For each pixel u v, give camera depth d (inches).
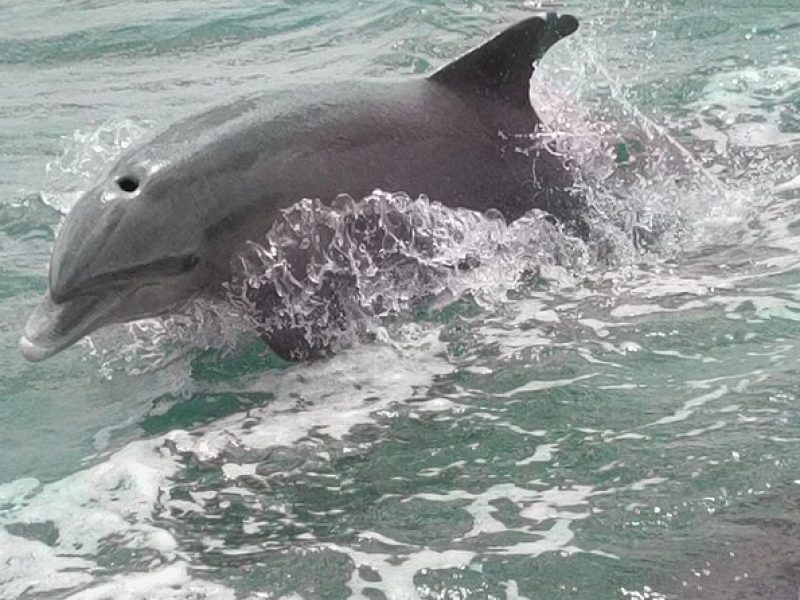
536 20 188.2
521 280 190.9
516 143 193.0
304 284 181.3
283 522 156.3
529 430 166.1
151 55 280.8
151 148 178.7
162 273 177.3
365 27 286.8
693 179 206.2
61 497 161.5
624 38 269.1
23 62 279.4
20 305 193.6
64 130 245.0
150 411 173.9
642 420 165.6
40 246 207.2
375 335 182.7
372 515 156.3
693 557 147.3
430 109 189.5
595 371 174.2
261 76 266.1
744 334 178.2
